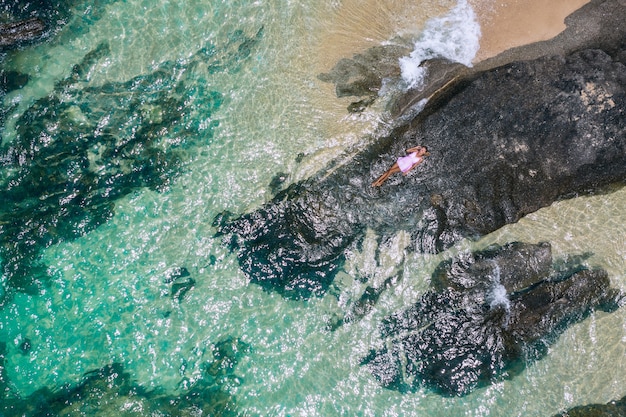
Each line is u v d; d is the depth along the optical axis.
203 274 9.10
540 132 8.62
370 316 8.75
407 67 9.39
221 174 9.48
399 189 9.00
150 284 9.10
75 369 8.78
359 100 9.45
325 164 9.28
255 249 9.07
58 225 9.38
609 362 8.39
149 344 8.88
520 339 8.45
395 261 8.88
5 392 8.69
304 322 8.82
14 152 9.60
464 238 8.84
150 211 9.40
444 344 8.51
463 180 8.77
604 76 8.53
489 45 9.24
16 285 9.20
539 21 9.19
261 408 8.52
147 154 9.62
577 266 8.76
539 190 8.70
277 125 9.56
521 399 8.30
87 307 9.07
